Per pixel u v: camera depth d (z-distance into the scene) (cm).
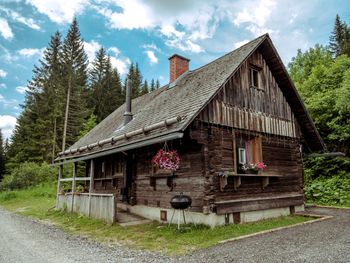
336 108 1659
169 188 948
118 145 1006
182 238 711
